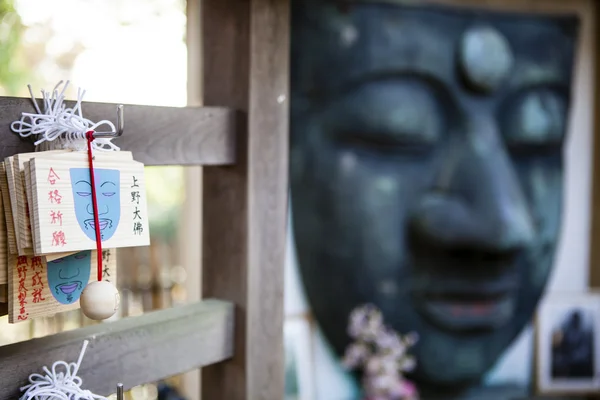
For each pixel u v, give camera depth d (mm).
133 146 975
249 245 1163
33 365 854
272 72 1164
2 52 3320
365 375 2406
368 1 2326
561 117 2588
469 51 2377
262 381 1200
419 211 2395
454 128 2432
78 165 770
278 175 1190
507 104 2500
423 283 2436
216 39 1190
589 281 2768
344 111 2332
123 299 2988
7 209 762
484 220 2348
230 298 1200
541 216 2592
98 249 774
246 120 1144
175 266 3229
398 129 2336
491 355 2580
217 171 1210
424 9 2375
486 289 2475
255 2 1128
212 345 1146
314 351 2418
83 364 926
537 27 2529
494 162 2410
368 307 2396
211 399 1247
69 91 3123
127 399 2518
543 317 2691
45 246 724
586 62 2697
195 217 2510
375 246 2373
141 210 835
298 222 2346
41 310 806
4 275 774
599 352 2736
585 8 2658
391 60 2342
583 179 2732
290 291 2379
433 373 2502
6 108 806
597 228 2740
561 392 2717
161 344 1047
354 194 2355
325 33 2314
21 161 740
